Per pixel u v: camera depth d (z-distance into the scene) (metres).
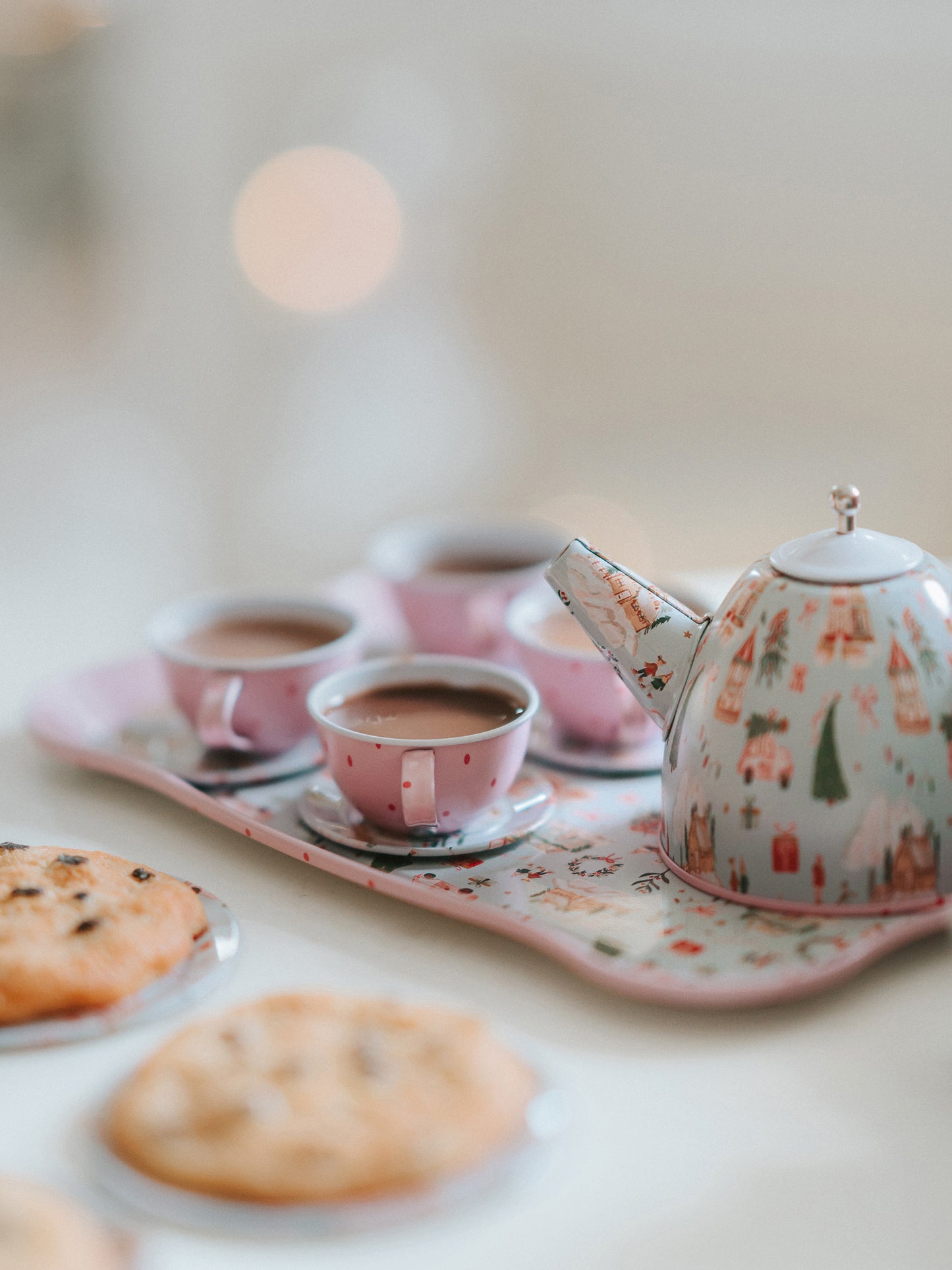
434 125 1.61
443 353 1.72
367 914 0.60
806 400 1.62
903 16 1.46
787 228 1.57
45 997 0.54
